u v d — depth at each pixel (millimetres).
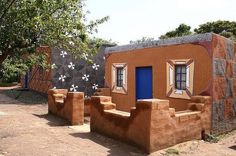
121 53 14883
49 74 19156
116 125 8992
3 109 14648
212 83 10422
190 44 11117
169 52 12008
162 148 8180
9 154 7246
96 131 9906
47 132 9820
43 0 7676
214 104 10539
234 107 12078
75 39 9367
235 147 9445
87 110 13852
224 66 11188
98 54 20109
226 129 11453
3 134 9203
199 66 10789
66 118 11797
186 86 11273
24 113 13555
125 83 14555
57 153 7512
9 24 7586
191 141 9344
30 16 7531
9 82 29844
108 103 9734
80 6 9219
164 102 8188
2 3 7469
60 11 8570
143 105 7984
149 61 13031
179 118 8828
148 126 7820
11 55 8195
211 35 10398
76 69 19469
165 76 12188
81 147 8188
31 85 23625
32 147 7926
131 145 8383
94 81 20062
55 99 12984
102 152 7812
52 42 8680
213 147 9227
